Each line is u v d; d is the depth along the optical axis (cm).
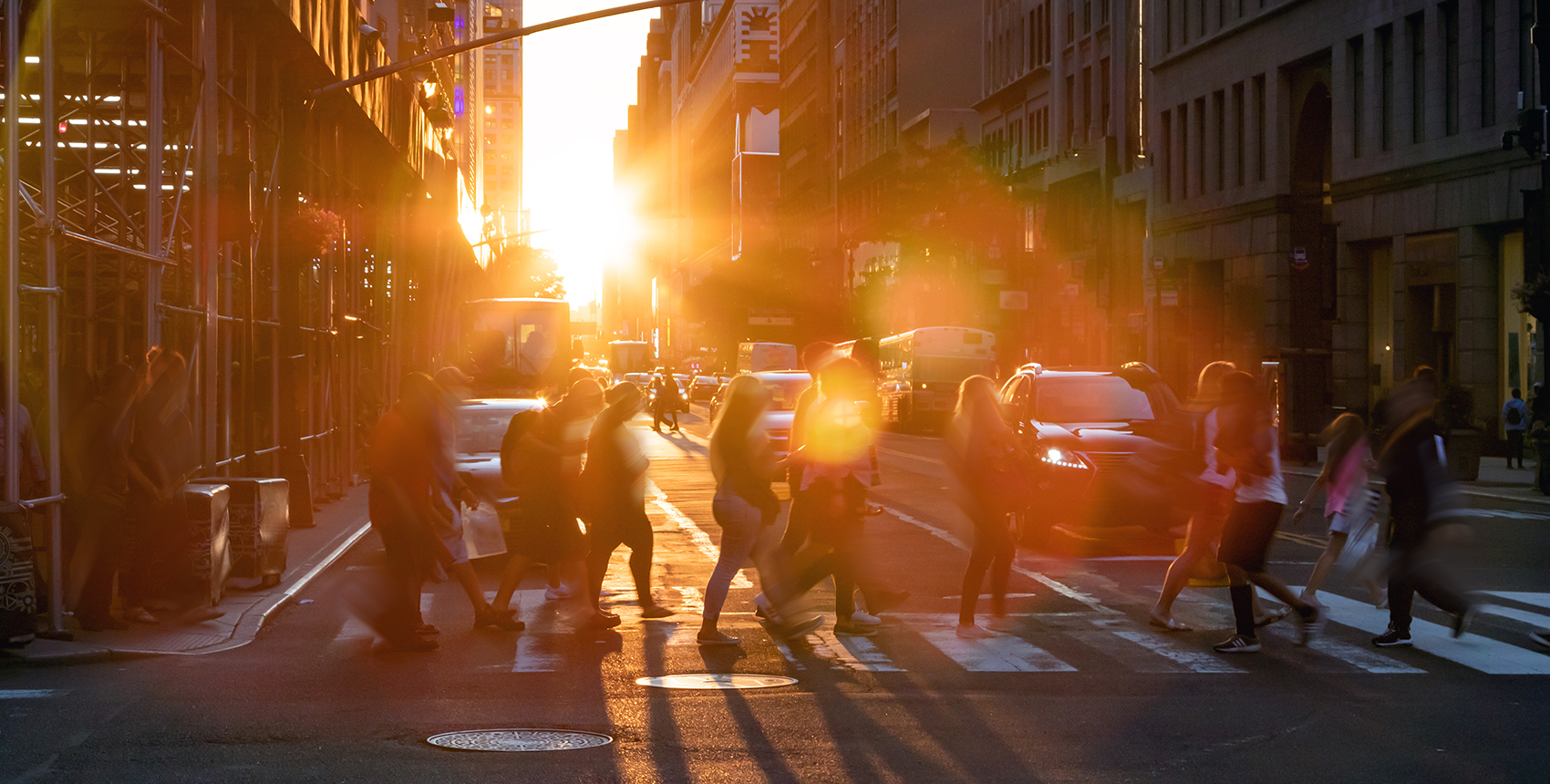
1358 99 4178
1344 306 4197
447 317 4828
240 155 1709
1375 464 1212
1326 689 907
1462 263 3634
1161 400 1852
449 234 4678
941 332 5212
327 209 2444
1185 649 1050
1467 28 3628
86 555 1097
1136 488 1633
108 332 2186
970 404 1142
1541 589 1366
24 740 756
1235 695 889
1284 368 3828
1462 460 2775
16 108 1033
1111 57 5853
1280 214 4556
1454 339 3759
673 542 1783
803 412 1140
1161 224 5356
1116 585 1386
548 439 1158
